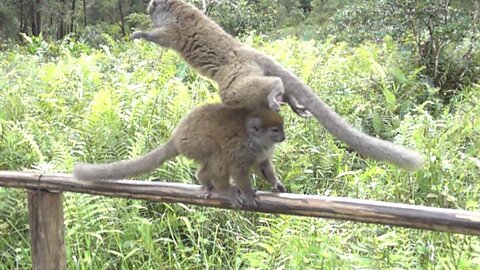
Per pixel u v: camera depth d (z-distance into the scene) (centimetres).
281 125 231
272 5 1109
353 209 224
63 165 345
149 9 256
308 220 312
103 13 2038
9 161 378
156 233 340
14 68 556
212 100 417
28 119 415
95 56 612
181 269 314
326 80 505
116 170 249
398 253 294
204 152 238
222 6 986
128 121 396
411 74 559
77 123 412
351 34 684
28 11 1848
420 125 386
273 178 244
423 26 607
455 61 603
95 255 318
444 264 279
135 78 496
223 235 342
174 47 248
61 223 266
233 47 243
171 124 397
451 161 365
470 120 434
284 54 518
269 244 310
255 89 229
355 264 292
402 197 347
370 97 512
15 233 341
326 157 392
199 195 241
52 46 834
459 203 336
